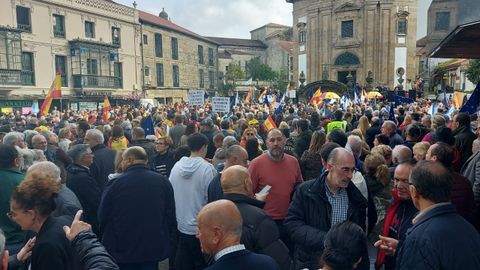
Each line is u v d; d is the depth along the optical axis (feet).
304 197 13.25
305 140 26.96
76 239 8.97
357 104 82.53
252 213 11.39
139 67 140.67
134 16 137.28
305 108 72.02
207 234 8.64
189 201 17.26
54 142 26.40
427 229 8.93
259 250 11.06
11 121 52.60
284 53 255.29
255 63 234.38
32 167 12.45
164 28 156.25
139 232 14.73
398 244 11.48
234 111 61.67
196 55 184.14
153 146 26.91
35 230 10.02
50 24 105.09
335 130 21.72
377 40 156.66
